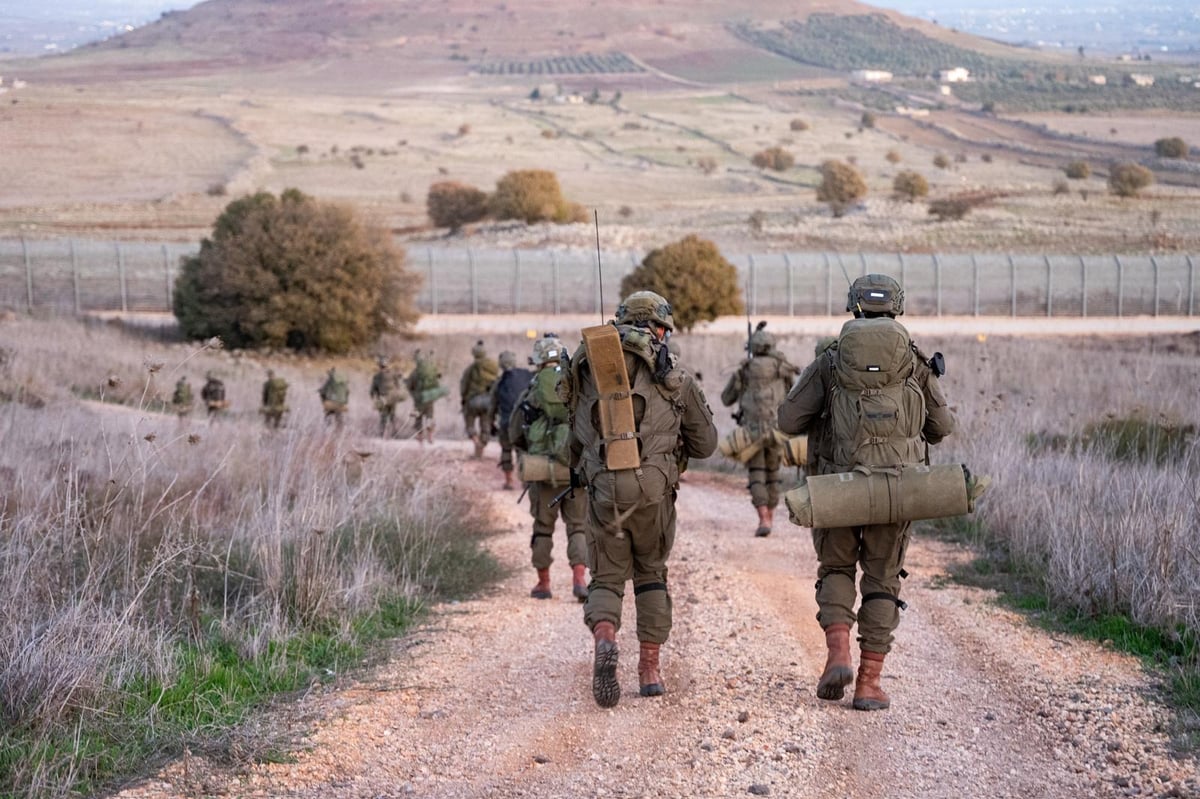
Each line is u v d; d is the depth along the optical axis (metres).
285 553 10.44
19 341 41.91
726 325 71.44
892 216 135.25
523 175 128.00
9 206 142.88
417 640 9.57
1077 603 9.92
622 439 7.41
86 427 17.09
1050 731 7.04
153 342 60.62
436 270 79.44
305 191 168.00
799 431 7.85
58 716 6.64
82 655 7.13
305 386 44.81
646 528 7.65
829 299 74.19
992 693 7.82
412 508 13.60
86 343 47.44
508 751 6.77
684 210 150.25
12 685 6.81
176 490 12.52
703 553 13.56
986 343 56.19
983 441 16.59
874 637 7.44
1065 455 15.06
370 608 10.21
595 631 7.52
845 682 7.29
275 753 6.62
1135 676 8.09
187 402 27.58
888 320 7.44
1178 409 19.25
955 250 107.38
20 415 18.86
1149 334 67.56
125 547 9.81
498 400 15.92
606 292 77.31
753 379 14.70
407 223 137.62
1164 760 6.48
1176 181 185.62
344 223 63.09
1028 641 9.13
